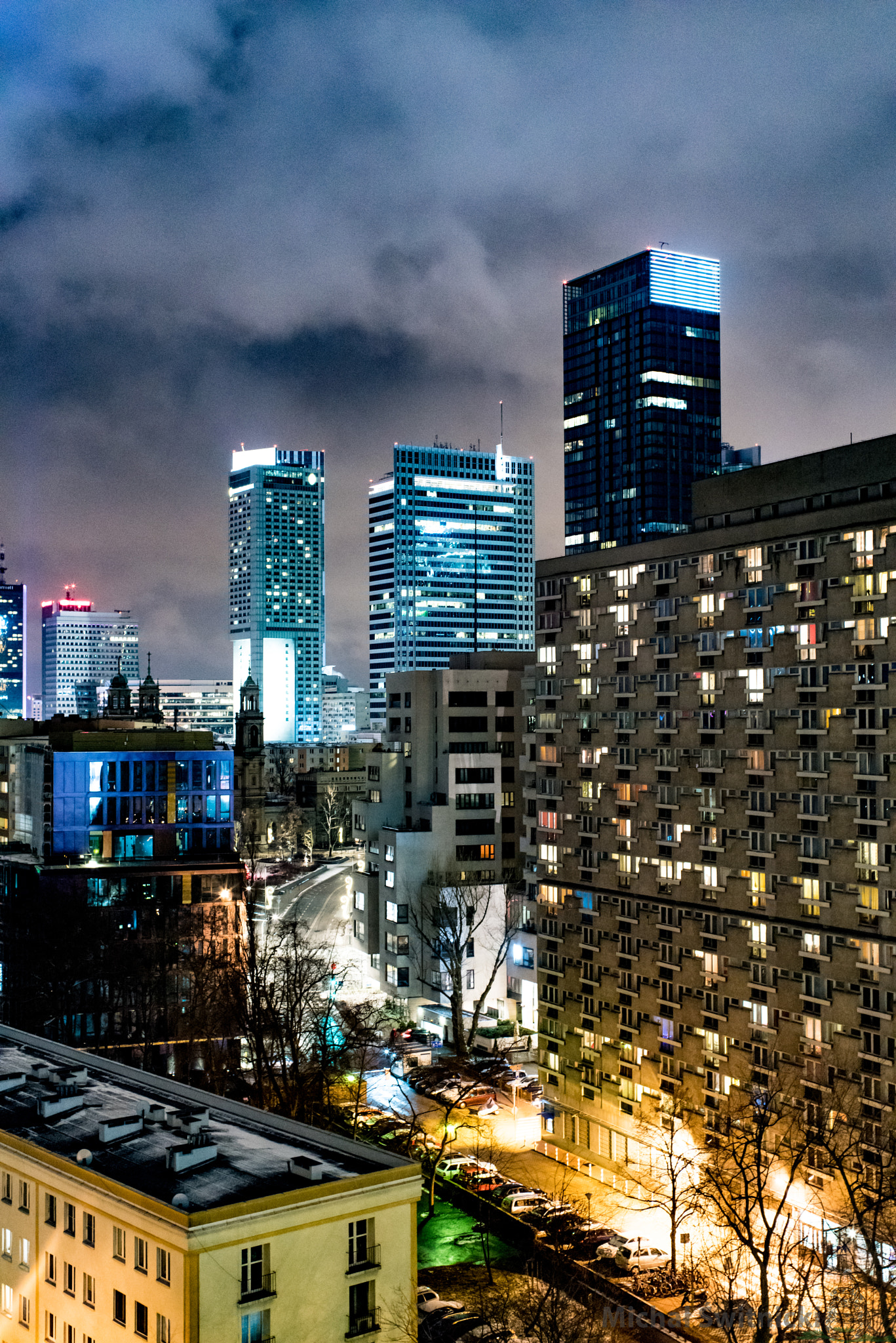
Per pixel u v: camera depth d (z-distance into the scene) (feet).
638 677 331.57
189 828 507.71
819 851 274.77
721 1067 298.35
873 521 264.93
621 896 335.06
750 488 302.86
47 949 441.68
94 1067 243.40
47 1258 184.03
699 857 308.19
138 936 454.81
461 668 572.10
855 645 267.59
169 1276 159.94
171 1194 168.35
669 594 322.55
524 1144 365.61
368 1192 171.01
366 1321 170.30
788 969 281.54
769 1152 257.75
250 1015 371.15
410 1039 463.01
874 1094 258.16
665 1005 316.81
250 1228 160.86
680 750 316.40
